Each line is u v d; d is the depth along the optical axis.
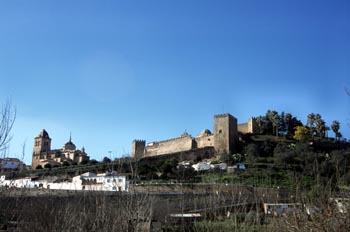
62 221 9.98
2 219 10.41
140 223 9.45
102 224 9.48
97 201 9.96
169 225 9.47
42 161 107.06
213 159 94.81
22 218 10.59
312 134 112.50
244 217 8.84
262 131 121.19
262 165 66.62
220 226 8.75
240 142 107.44
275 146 98.69
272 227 8.16
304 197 7.84
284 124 124.44
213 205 9.65
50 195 12.01
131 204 9.63
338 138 109.88
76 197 10.96
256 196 9.45
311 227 7.40
